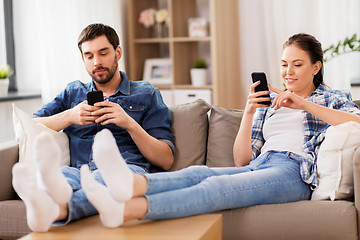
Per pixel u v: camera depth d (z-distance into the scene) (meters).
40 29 3.61
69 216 1.71
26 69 4.12
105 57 2.41
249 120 2.23
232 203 1.89
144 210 1.69
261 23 4.82
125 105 2.47
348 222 1.83
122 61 4.54
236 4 4.86
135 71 4.78
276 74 4.66
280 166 2.08
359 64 4.55
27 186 1.57
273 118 2.29
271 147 2.22
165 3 5.02
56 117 2.38
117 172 1.63
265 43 4.83
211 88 4.56
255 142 2.33
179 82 4.80
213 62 4.51
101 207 1.65
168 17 4.75
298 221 1.88
